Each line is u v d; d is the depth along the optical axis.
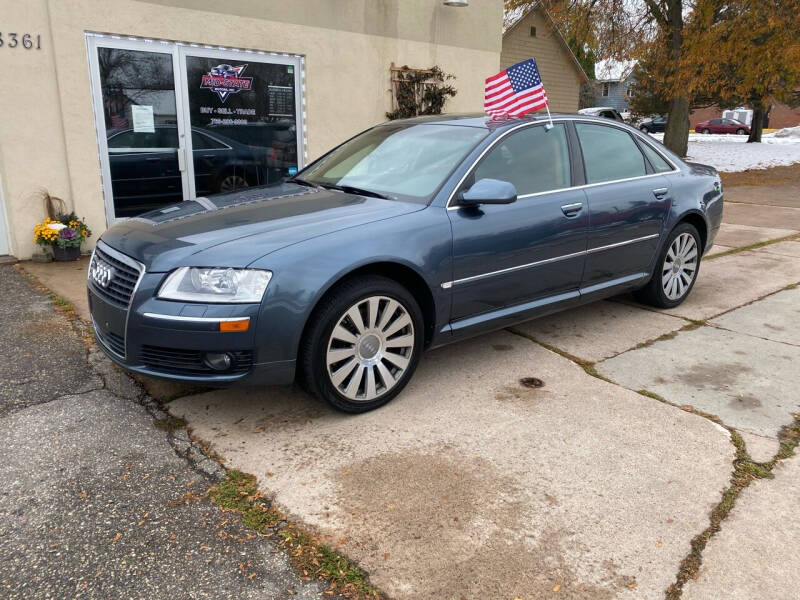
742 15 15.83
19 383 3.61
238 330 2.84
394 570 2.21
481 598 2.09
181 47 7.01
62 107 6.35
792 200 12.48
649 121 42.84
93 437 3.05
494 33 10.13
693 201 5.02
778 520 2.50
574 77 25.00
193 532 2.39
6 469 2.77
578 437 3.11
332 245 3.04
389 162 4.02
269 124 7.91
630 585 2.15
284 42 7.75
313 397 3.36
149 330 2.90
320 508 2.53
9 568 2.19
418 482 2.71
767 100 22.36
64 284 5.61
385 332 3.30
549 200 3.96
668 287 5.11
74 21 6.26
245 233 3.08
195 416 3.28
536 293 4.02
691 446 3.03
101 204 6.79
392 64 8.88
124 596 2.07
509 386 3.68
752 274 6.47
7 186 6.26
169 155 7.17
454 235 3.46
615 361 4.08
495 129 3.92
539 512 2.53
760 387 3.71
